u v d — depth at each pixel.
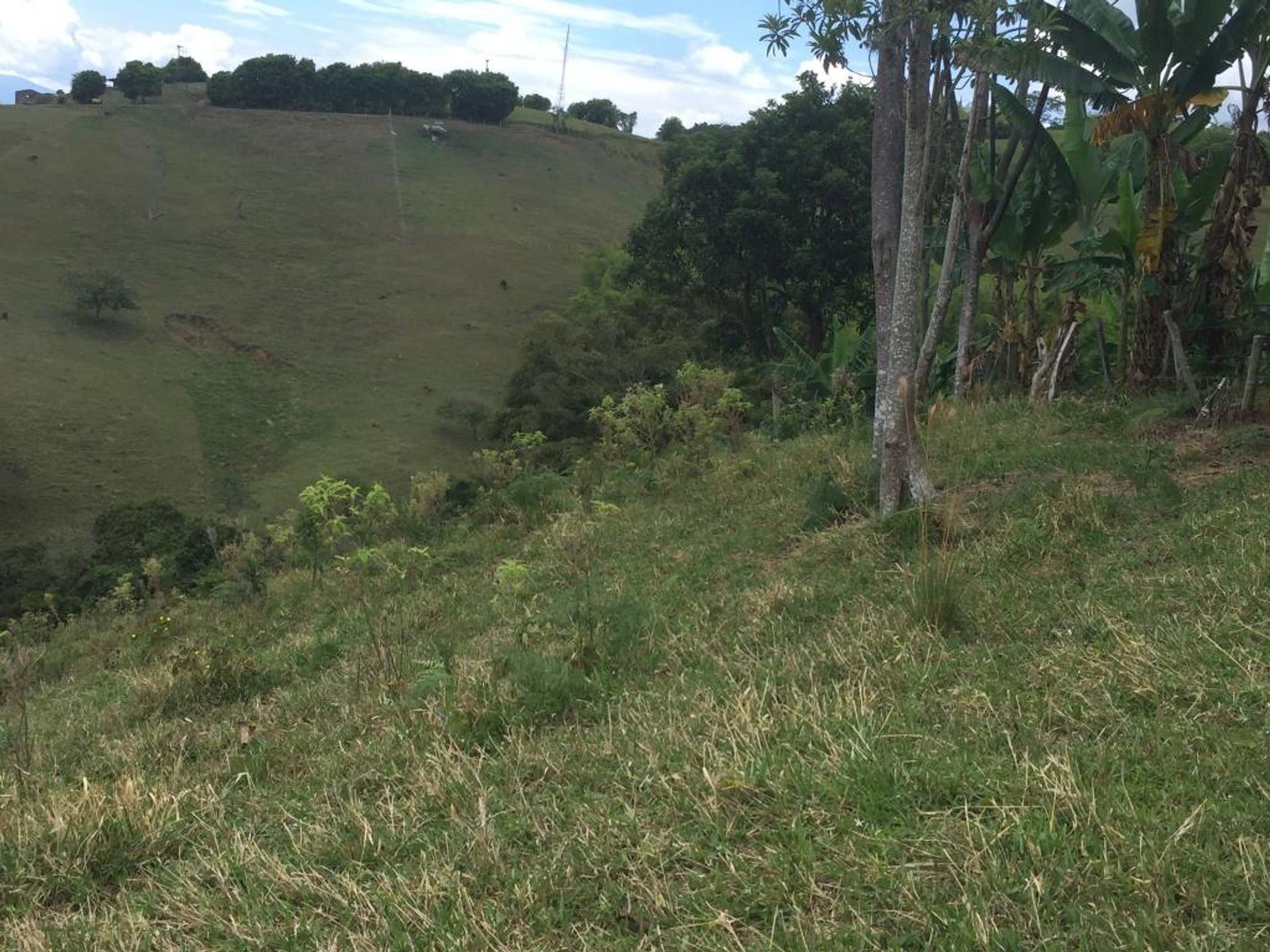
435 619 8.00
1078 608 4.86
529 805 3.71
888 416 7.33
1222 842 2.75
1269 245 10.67
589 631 5.79
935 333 9.59
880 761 3.42
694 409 13.45
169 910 3.32
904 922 2.60
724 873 2.95
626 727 4.38
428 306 70.25
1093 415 9.81
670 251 31.84
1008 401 11.41
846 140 28.30
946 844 2.88
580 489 12.55
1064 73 10.73
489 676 5.35
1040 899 2.58
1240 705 3.56
